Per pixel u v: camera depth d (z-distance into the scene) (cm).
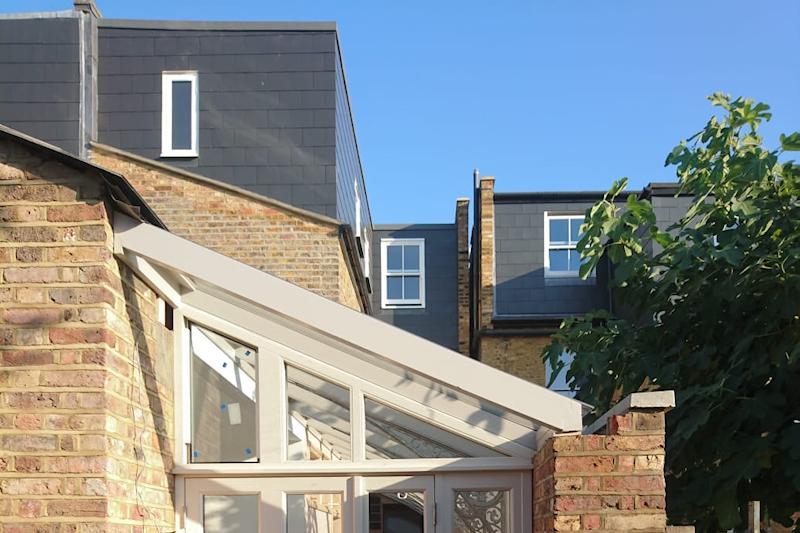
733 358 570
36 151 484
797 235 548
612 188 670
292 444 613
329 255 1275
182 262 489
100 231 478
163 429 562
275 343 585
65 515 460
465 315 2353
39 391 469
